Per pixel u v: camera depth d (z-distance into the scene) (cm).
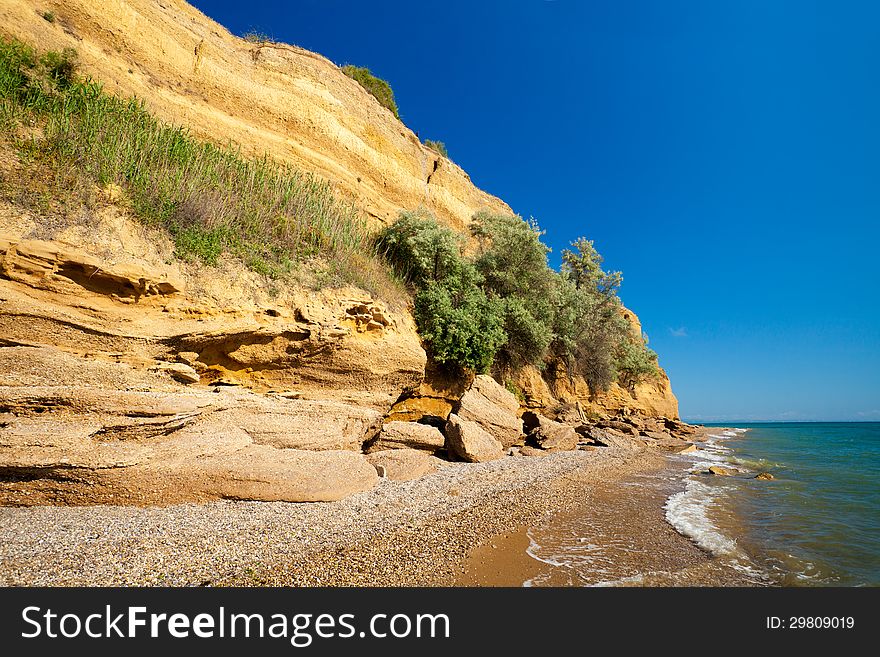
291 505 931
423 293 1980
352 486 1068
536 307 2527
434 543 857
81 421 812
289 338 1306
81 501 778
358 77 3506
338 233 1755
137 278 1041
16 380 827
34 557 615
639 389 4309
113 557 647
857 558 880
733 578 779
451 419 1641
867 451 3344
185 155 1447
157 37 1862
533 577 752
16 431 745
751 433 7119
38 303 909
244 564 693
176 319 1114
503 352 2452
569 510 1172
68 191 1055
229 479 909
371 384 1509
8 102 1119
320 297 1464
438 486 1245
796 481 1780
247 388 1254
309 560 733
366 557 767
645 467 2006
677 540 970
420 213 2366
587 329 3328
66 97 1243
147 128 1423
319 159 2352
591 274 3628
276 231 1529
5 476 735
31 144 1078
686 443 3281
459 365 2002
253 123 2141
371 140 2811
